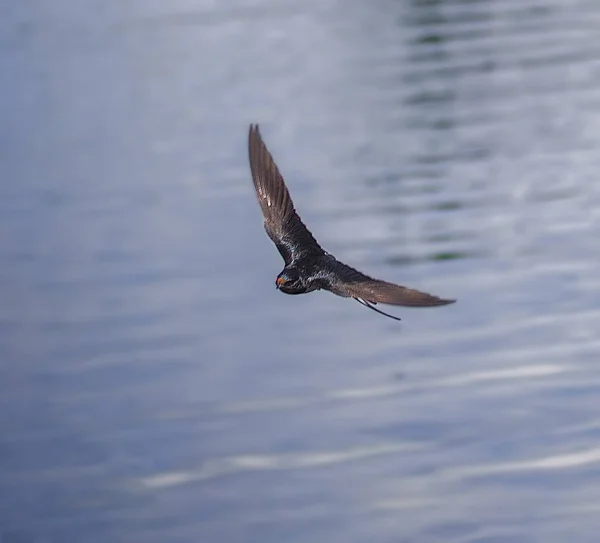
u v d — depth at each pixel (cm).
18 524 1185
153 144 2345
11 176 2238
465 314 1560
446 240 1812
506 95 2438
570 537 1110
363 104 2467
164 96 2648
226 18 3170
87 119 2548
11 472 1274
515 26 2859
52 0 3541
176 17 3238
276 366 1455
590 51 2625
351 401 1363
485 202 1936
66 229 1956
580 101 2361
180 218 1959
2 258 1853
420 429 1298
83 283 1741
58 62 2961
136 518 1180
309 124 2369
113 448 1305
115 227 1948
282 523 1155
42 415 1384
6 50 3081
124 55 2955
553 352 1438
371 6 3164
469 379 1395
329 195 2019
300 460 1257
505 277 1656
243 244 1836
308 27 3012
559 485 1177
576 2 2983
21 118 2602
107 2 3453
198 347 1514
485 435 1273
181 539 1144
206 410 1368
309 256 604
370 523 1143
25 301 1695
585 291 1591
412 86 2547
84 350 1531
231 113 2483
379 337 1508
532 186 1983
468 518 1141
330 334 1527
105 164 2258
